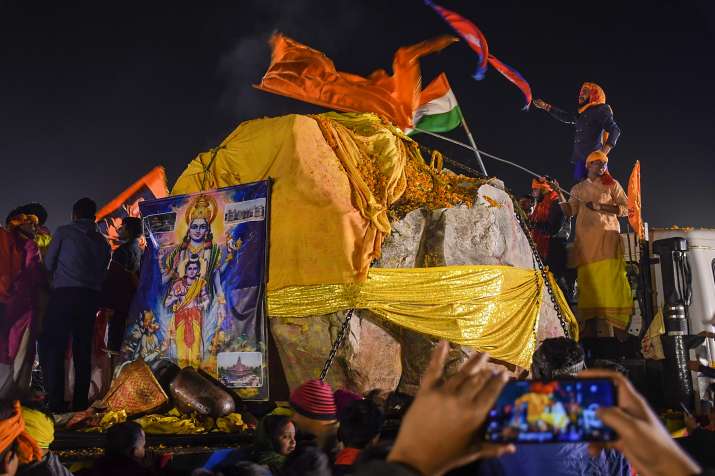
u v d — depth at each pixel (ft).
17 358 28.25
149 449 20.61
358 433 13.09
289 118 27.96
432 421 4.71
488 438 5.02
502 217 30.12
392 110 32.27
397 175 28.89
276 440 15.72
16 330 28.35
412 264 27.84
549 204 36.45
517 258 30.12
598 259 34.04
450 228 28.40
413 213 28.48
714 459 13.44
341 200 26.43
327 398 17.98
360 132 29.60
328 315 25.54
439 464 4.72
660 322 33.63
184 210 28.71
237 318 26.37
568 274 35.86
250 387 25.66
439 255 28.07
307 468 12.39
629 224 40.63
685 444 13.82
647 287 34.76
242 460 15.64
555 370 11.64
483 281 27.86
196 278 27.63
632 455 4.71
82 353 27.27
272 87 32.04
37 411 15.98
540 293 29.40
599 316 33.81
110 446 14.12
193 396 25.00
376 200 27.71
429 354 26.86
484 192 30.27
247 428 24.90
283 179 27.20
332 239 25.75
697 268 33.99
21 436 14.38
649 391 33.42
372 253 26.37
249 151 28.60
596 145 38.73
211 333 26.76
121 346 28.76
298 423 17.87
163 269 28.48
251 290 26.30
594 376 5.10
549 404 5.00
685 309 33.60
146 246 29.17
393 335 26.76
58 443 23.12
